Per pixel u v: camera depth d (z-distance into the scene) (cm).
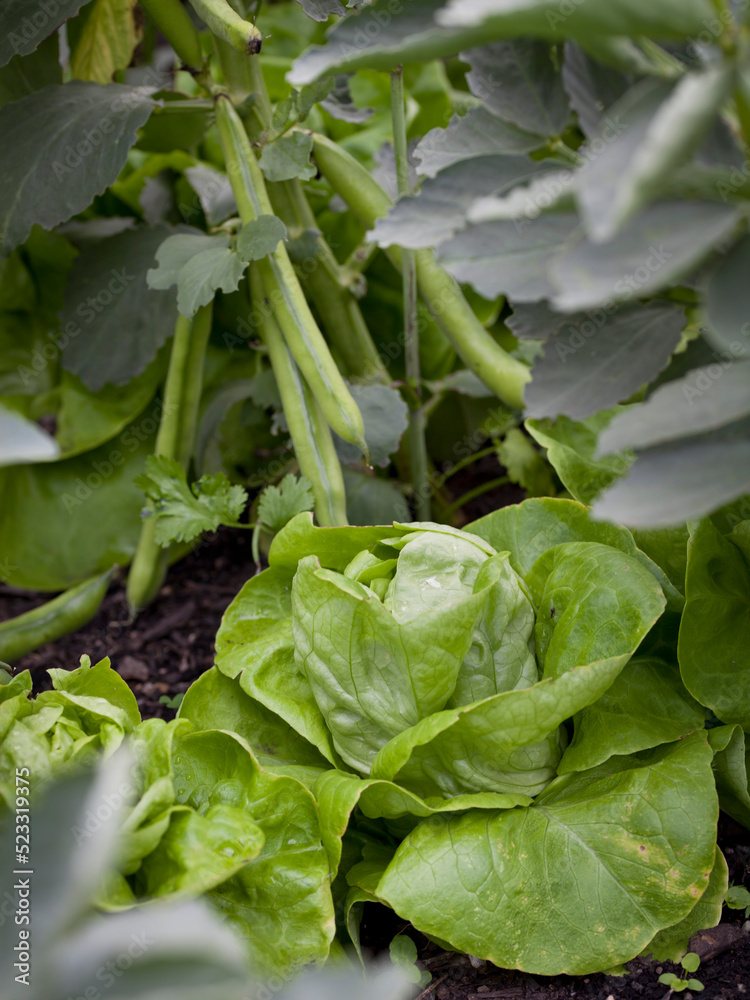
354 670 85
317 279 105
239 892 84
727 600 88
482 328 101
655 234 62
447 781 86
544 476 110
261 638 91
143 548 107
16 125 98
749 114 64
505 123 79
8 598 114
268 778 85
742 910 88
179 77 123
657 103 63
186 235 99
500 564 85
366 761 87
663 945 85
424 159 81
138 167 114
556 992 85
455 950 87
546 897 83
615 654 85
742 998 84
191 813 82
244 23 91
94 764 83
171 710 102
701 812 84
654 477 70
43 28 95
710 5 62
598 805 85
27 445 60
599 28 60
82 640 108
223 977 71
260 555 115
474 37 66
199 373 104
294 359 97
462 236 75
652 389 82
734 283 66
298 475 106
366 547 90
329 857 84
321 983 66
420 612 85
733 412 66
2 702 85
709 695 87
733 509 87
